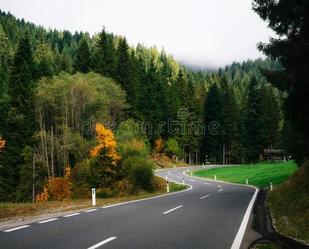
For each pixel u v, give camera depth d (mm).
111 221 13375
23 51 59469
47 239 9852
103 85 56219
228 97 104688
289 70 16344
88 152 47938
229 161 104562
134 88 80562
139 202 21516
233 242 9672
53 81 54938
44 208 18625
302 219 13773
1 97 67812
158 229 11617
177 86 106750
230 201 22109
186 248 8867
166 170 80688
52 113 57750
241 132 103250
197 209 17500
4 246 8953
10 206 19266
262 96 103438
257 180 49312
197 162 106875
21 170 50719
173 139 96688
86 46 76375
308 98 16469
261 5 16938
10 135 53781
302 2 15117
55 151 53938
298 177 22906
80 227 11938
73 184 42812
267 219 14180
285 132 26547
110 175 41312
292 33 16484
